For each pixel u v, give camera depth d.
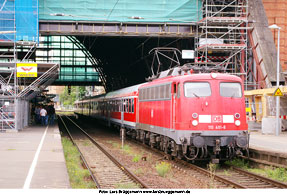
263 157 14.89
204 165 15.18
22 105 28.89
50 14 30.36
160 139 18.16
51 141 20.09
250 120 30.22
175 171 13.71
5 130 26.25
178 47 40.09
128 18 32.72
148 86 19.84
